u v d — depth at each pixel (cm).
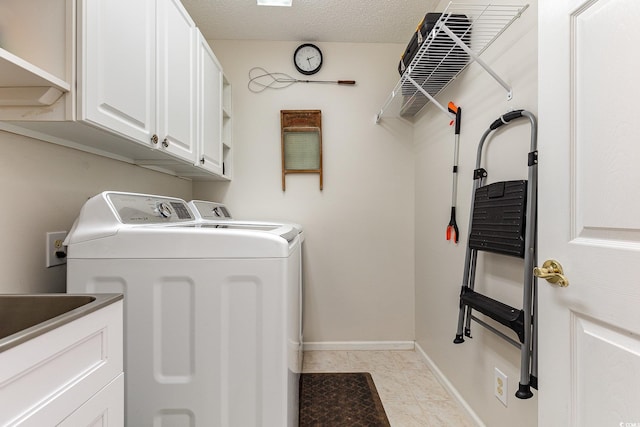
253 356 101
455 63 156
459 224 168
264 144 240
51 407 54
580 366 75
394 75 242
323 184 241
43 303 76
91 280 101
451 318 179
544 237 86
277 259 102
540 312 88
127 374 100
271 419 101
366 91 241
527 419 114
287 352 105
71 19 85
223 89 227
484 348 144
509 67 123
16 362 48
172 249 101
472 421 153
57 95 86
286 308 103
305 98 240
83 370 63
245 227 149
